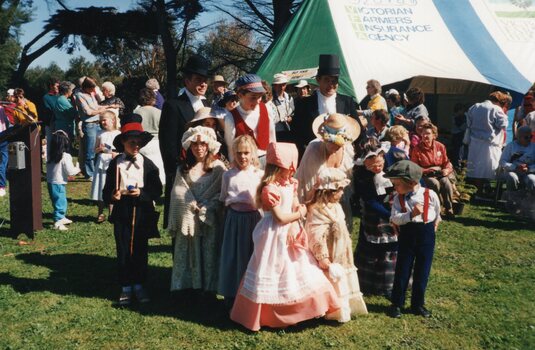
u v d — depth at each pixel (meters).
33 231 7.47
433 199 4.96
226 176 5.06
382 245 5.42
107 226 8.15
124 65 37.59
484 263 6.54
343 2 11.76
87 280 5.98
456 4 12.92
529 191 8.60
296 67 10.82
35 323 4.89
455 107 13.45
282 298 4.62
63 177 7.91
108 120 8.23
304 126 6.16
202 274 5.21
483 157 10.13
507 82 11.57
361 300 5.01
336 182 4.82
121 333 4.72
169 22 28.81
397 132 6.91
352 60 10.84
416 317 5.02
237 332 4.72
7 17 29.61
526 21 13.20
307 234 4.84
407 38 11.73
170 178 5.42
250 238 4.96
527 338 4.64
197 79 5.61
